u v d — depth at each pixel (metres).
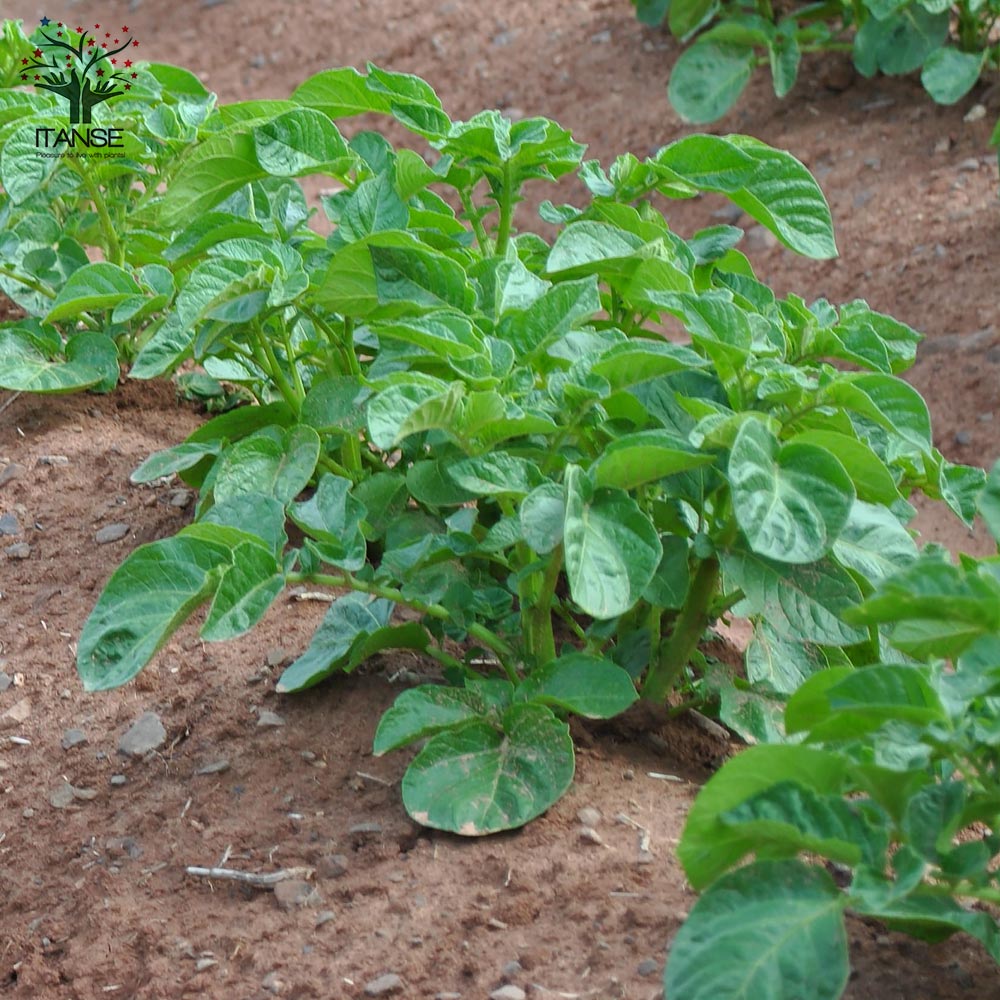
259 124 1.98
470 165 2.02
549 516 1.78
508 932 1.77
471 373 1.83
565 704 1.83
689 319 1.82
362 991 1.75
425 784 1.82
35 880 1.85
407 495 1.93
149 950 1.80
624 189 2.03
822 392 1.82
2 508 2.10
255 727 1.91
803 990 1.66
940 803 1.70
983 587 1.68
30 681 1.97
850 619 1.71
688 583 1.84
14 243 2.18
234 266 1.93
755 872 1.69
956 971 1.74
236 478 1.90
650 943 1.75
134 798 1.88
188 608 1.79
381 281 1.88
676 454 1.78
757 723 1.85
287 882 1.81
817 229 2.00
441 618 1.87
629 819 1.82
